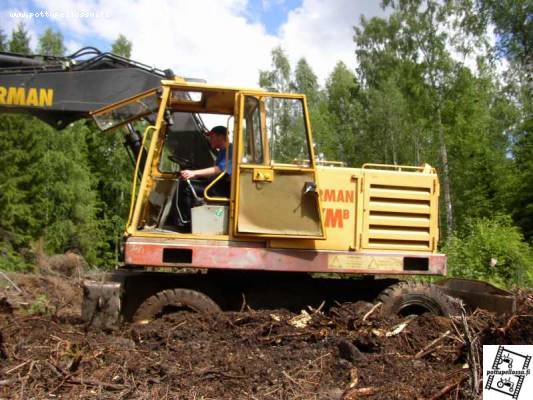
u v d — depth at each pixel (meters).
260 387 4.36
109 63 6.98
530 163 21.47
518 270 12.79
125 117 6.73
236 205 5.93
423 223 6.69
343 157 34.56
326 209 6.40
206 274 6.45
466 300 7.30
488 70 27.95
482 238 13.52
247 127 6.10
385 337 5.50
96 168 35.59
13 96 6.62
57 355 4.77
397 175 6.65
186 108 6.91
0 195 24.23
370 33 33.09
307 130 6.14
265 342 5.34
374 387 4.38
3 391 4.09
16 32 31.28
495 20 25.31
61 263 14.56
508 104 28.48
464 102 27.56
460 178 27.75
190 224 6.20
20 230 24.70
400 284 6.59
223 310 6.23
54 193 30.38
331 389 4.42
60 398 4.02
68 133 31.31
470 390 4.26
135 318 5.93
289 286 6.65
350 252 6.38
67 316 6.74
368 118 31.77
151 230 6.09
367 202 6.51
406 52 28.39
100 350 4.87
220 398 4.14
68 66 6.80
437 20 27.83
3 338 4.98
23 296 8.83
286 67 37.62
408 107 28.92
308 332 5.49
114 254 33.09
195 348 5.12
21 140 26.02
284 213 6.01
